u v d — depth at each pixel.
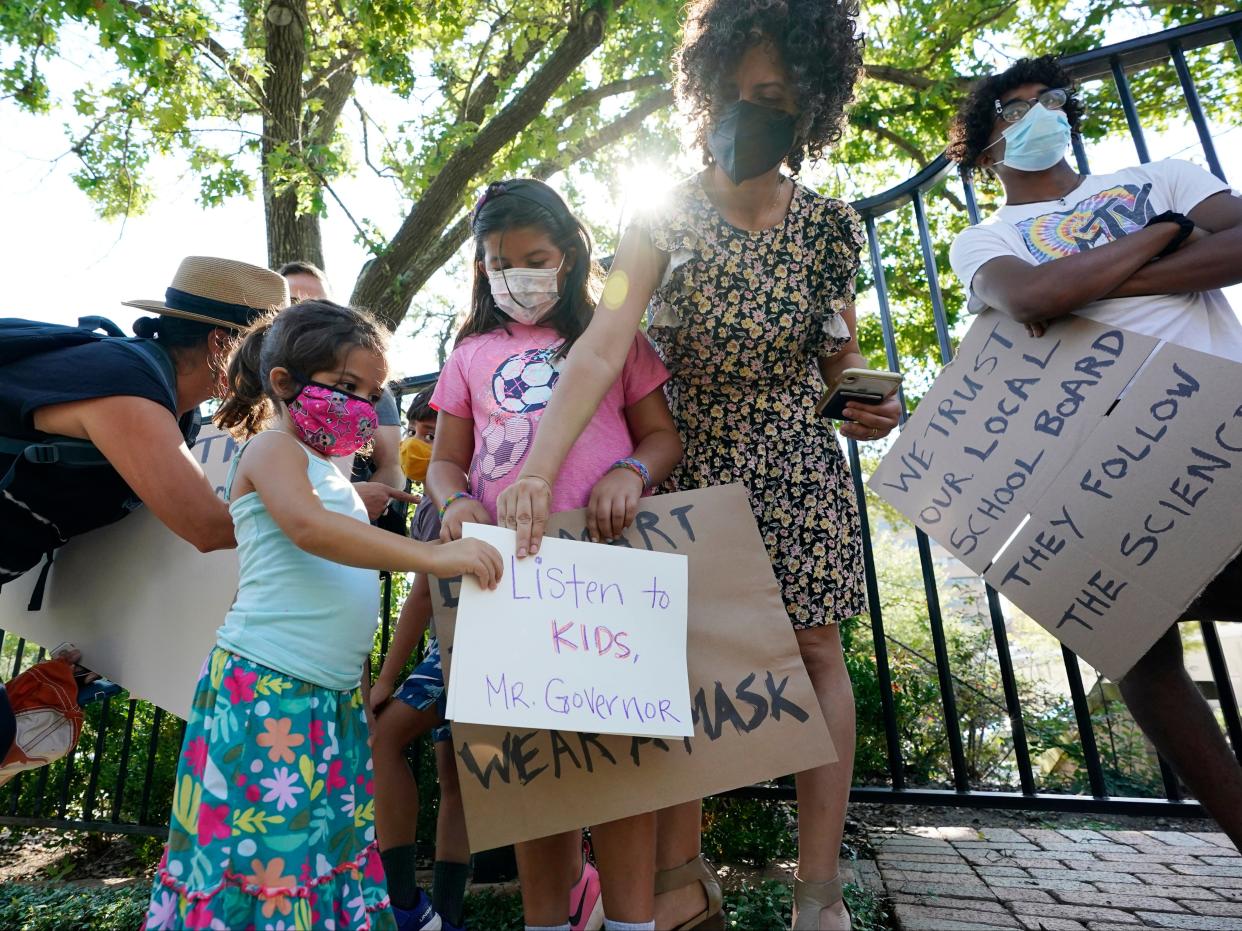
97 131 7.32
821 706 1.66
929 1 8.75
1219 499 1.54
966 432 1.83
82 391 1.66
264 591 1.43
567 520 1.52
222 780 1.28
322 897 1.31
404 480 2.59
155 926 1.25
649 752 1.42
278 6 5.91
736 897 2.20
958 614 6.73
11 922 2.47
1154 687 1.73
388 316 6.53
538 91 6.61
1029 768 2.29
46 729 1.83
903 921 2.06
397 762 1.97
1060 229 1.90
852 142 9.49
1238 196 1.80
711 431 1.74
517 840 1.36
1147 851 2.73
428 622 2.33
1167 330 1.74
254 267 2.06
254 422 1.85
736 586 1.51
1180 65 2.37
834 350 1.82
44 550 1.87
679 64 1.76
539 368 1.67
